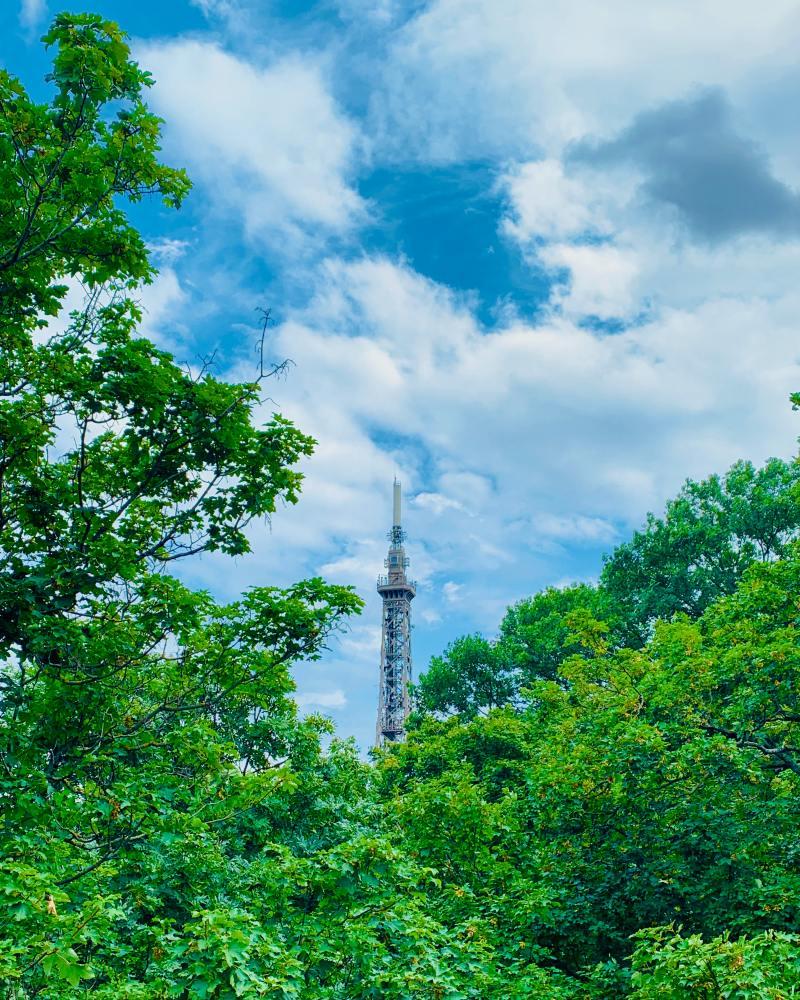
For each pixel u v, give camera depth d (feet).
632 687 74.02
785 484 163.43
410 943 35.19
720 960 30.40
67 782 35.35
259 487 38.40
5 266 32.22
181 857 44.68
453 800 60.85
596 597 183.42
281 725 67.56
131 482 38.86
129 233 33.32
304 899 38.42
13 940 28.32
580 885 55.36
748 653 64.44
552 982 45.83
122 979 35.04
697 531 164.66
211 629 40.50
